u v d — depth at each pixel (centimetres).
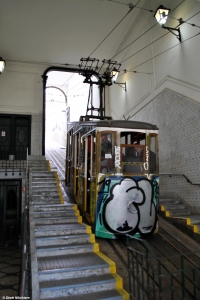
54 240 534
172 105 814
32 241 479
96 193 600
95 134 632
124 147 623
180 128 771
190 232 604
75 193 864
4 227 1109
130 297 384
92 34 1147
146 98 988
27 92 1366
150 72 961
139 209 590
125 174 605
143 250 532
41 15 1013
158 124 899
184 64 755
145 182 610
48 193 805
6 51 1266
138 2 950
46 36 1152
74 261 466
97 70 1430
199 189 690
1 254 989
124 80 1230
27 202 743
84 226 600
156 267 471
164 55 864
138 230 584
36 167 1071
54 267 436
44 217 657
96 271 437
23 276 303
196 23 702
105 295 386
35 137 1346
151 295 385
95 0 936
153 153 648
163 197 855
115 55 1282
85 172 715
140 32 1050
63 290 386
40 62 1373
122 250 534
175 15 798
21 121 1368
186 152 742
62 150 2247
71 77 1873
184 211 714
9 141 1327
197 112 698
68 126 1097
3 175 1025
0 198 1111
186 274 447
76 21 1055
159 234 619
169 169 825
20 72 1368
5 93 1338
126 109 1198
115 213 577
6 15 1006
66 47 1241
